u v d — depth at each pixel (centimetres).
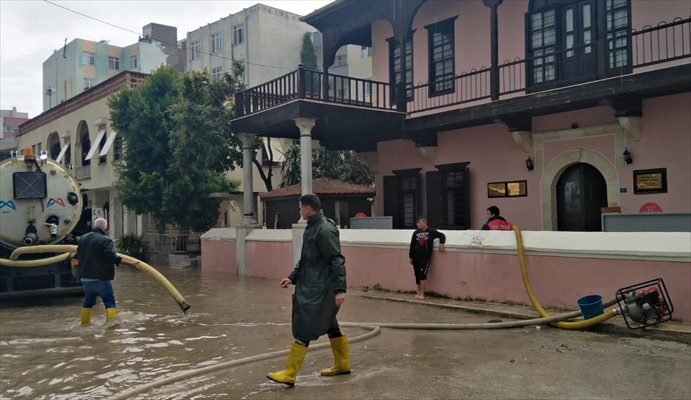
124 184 2239
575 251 881
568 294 895
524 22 1401
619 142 1231
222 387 565
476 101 1495
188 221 2192
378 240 1234
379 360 660
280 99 1529
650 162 1182
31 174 1225
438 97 1606
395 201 1772
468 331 821
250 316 1005
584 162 1309
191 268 2092
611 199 1248
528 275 951
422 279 1100
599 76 1233
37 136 3956
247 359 659
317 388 552
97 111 3091
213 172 2277
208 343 789
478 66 1504
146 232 2644
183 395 543
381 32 1770
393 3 1524
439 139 1619
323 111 1412
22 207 1220
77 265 984
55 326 961
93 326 948
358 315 971
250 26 4750
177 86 2267
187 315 1032
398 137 1736
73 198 1273
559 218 1373
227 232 1834
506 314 908
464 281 1051
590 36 1277
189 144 2030
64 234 1266
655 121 1173
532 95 1232
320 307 556
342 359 597
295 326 563
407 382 566
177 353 734
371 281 1253
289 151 2389
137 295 1337
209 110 2034
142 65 4878
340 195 1711
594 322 781
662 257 784
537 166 1384
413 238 1112
